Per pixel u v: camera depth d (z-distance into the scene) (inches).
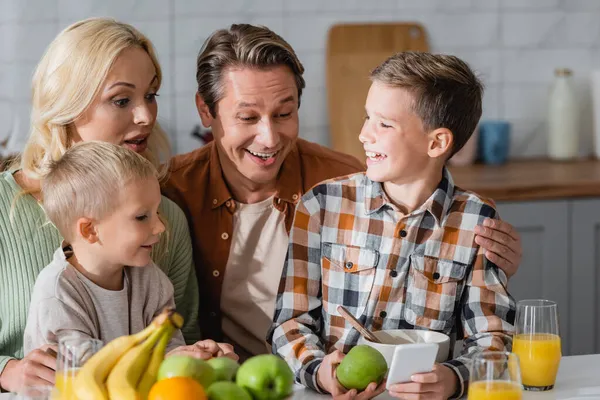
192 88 150.7
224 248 91.3
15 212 82.7
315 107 154.8
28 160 85.1
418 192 78.0
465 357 70.7
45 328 74.3
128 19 148.0
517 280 138.3
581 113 164.2
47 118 84.4
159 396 54.9
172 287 82.5
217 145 89.5
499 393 61.1
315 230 80.0
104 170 73.9
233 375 61.8
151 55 87.9
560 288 138.9
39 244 82.7
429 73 75.5
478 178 141.9
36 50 145.6
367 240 78.5
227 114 85.1
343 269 78.8
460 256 77.7
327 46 153.1
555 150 160.2
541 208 136.8
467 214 78.4
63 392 58.2
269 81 83.8
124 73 83.9
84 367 58.2
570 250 138.3
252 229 91.1
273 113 84.8
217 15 150.2
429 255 77.7
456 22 157.5
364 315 77.5
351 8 153.7
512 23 159.5
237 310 91.8
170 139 151.2
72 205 74.5
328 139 155.7
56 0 145.3
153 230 75.9
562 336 139.9
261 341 91.2
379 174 76.6
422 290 77.3
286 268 79.4
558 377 74.1
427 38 156.8
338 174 95.7
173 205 89.4
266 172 87.0
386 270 77.6
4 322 82.8
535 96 162.2
